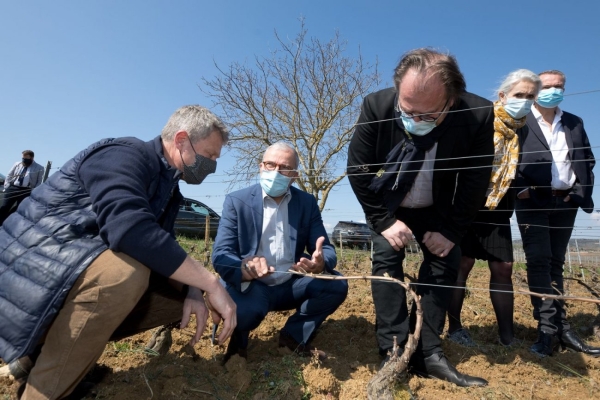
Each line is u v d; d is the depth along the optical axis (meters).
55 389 1.69
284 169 2.54
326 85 16.84
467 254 2.99
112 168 1.79
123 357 2.43
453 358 2.63
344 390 2.10
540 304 2.86
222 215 2.66
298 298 2.62
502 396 2.14
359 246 8.92
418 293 2.43
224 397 2.03
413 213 2.59
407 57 2.06
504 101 2.81
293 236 2.66
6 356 1.57
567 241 3.18
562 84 2.99
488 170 2.31
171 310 2.16
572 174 3.04
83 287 1.67
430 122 2.11
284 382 2.16
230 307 1.91
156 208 1.96
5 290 1.66
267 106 16.88
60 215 1.79
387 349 2.39
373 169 2.45
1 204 6.72
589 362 2.63
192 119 1.97
